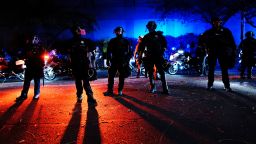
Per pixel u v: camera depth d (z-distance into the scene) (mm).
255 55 11641
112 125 5230
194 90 8891
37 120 5719
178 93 8398
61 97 8266
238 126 4961
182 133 4672
